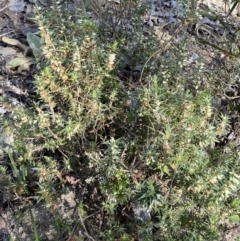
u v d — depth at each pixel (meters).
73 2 2.23
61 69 1.57
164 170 1.49
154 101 1.51
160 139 1.49
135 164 1.62
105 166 1.54
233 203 1.51
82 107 1.62
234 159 1.56
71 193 1.74
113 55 1.62
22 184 1.65
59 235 1.56
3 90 2.10
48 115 1.61
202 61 1.77
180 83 1.72
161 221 1.49
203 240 1.45
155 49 1.89
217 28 2.68
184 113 1.53
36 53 2.16
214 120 1.72
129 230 1.61
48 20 1.73
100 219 1.62
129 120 1.68
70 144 1.68
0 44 2.39
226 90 2.10
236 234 1.73
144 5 2.03
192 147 1.52
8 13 2.61
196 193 1.51
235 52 2.08
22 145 1.61
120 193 1.53
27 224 1.69
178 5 1.99
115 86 1.70
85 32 1.66
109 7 2.12
